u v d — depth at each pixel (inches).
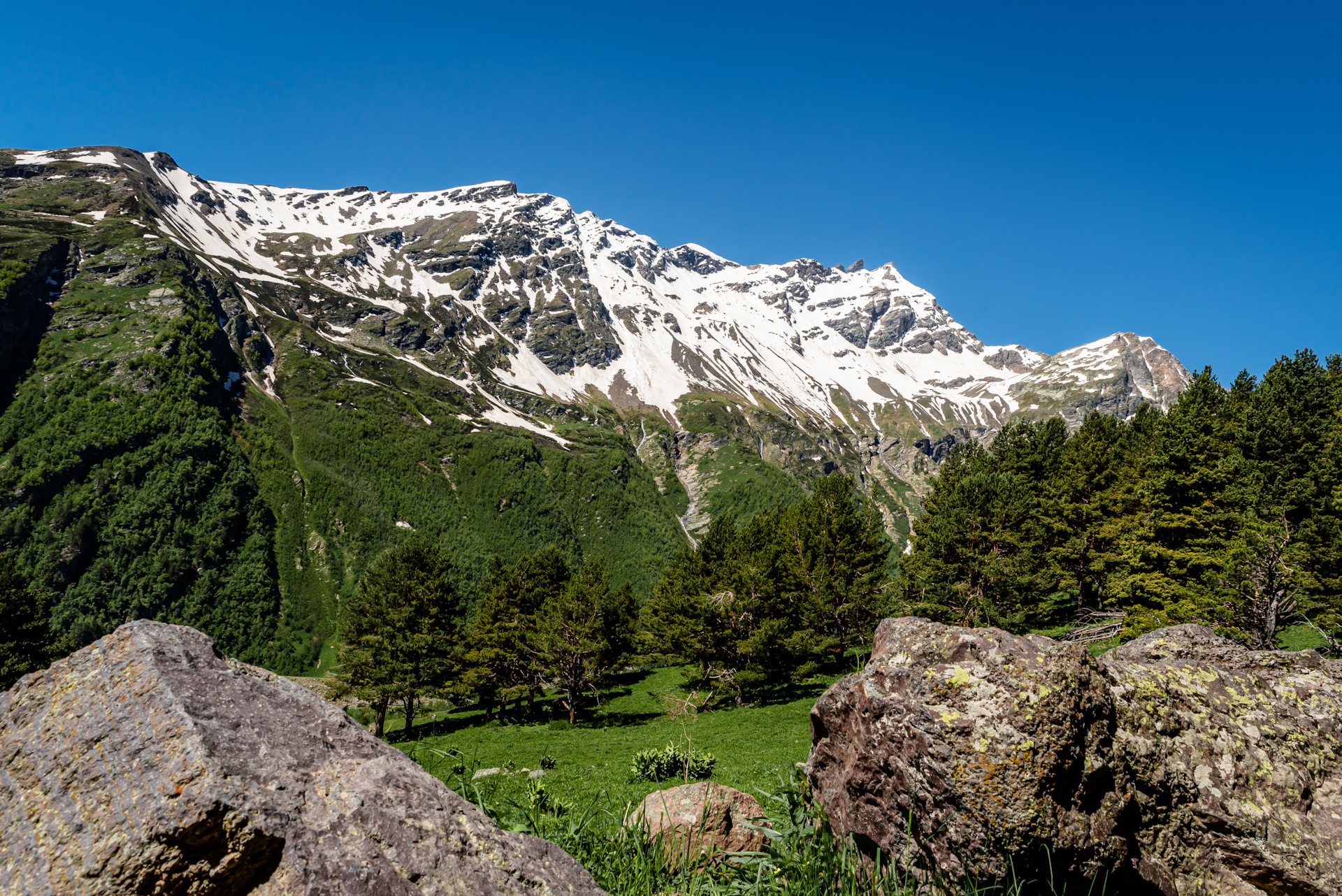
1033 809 144.7
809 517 2297.0
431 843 111.5
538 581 2348.7
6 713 126.2
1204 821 164.9
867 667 195.5
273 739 119.6
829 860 169.2
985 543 1678.2
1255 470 1471.5
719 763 1059.9
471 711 2317.9
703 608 1846.7
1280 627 1160.8
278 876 98.9
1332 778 174.9
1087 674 166.6
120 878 96.9
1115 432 2380.7
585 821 200.7
